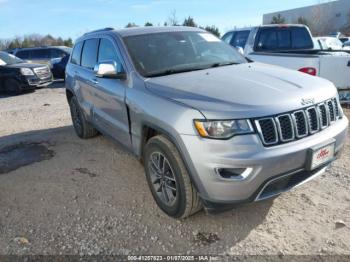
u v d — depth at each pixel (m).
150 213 3.42
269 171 2.64
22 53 19.02
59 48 18.75
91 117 5.10
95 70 3.88
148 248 2.91
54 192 3.96
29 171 4.60
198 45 4.32
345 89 6.08
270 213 3.31
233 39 8.58
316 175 3.08
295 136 2.78
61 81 15.86
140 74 3.63
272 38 7.83
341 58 5.90
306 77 3.41
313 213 3.28
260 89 2.97
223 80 3.25
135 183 4.10
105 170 4.52
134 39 4.11
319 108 2.97
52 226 3.28
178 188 3.02
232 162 2.60
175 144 2.90
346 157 4.47
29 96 11.92
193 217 3.30
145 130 3.44
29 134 6.49
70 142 5.76
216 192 2.73
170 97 3.04
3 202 3.79
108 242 3.00
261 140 2.64
